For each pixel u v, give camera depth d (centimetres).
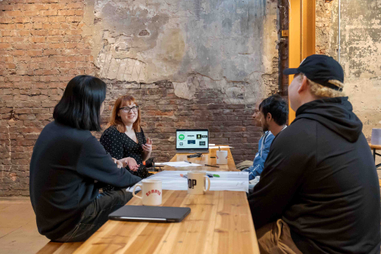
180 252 70
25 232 293
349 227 99
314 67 116
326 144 103
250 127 412
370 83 400
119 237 80
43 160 129
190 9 412
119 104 272
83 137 133
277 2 406
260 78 410
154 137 419
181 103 416
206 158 268
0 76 419
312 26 385
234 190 133
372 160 110
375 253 102
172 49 415
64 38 417
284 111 210
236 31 410
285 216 112
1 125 420
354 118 110
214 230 85
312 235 103
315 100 113
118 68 417
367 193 102
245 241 77
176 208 103
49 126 137
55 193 128
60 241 132
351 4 400
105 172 140
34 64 417
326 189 102
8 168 418
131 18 415
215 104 415
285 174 105
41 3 416
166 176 167
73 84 136
